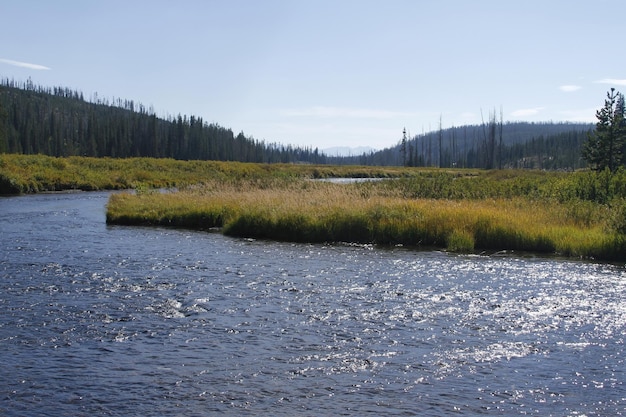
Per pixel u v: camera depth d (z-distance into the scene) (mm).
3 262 17344
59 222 28969
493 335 10648
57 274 15688
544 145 184375
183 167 85500
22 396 7754
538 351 9797
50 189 53938
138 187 43406
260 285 14719
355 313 12055
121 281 14930
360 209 25266
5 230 25406
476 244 21891
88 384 8188
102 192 54250
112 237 23859
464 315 11992
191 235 25047
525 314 12125
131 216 29484
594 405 7703
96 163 74500
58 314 11688
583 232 21281
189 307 12375
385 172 102000
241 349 9734
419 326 11164
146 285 14500
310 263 18188
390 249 21422
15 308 12078
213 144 161000
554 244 20828
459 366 9070
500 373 8797
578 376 8703
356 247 21891
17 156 66375
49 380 8312
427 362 9234
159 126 159875
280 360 9234
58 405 7500
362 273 16516
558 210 25344
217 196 33906
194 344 9953
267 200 28250
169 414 7277
